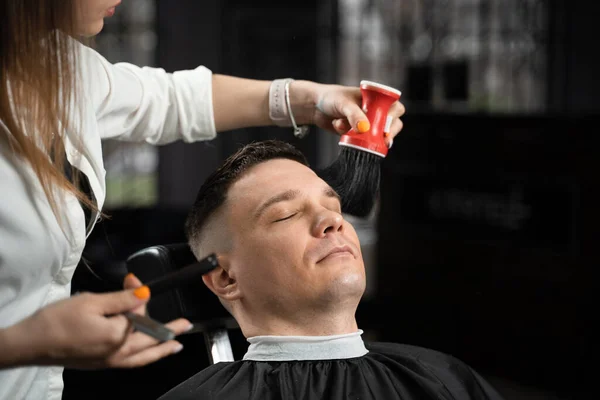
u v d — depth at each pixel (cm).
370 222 577
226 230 138
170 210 344
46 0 106
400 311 378
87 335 87
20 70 108
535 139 318
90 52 129
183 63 526
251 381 131
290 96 153
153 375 242
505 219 335
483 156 338
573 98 529
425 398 134
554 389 321
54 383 126
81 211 119
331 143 570
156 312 144
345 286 130
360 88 142
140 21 530
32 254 112
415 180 369
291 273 131
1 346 87
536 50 543
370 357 138
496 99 561
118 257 281
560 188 313
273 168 139
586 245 306
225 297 139
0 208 108
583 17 520
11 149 110
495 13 552
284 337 133
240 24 534
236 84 156
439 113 352
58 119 114
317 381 129
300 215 134
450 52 551
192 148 527
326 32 557
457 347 354
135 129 147
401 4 559
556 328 319
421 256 367
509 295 334
